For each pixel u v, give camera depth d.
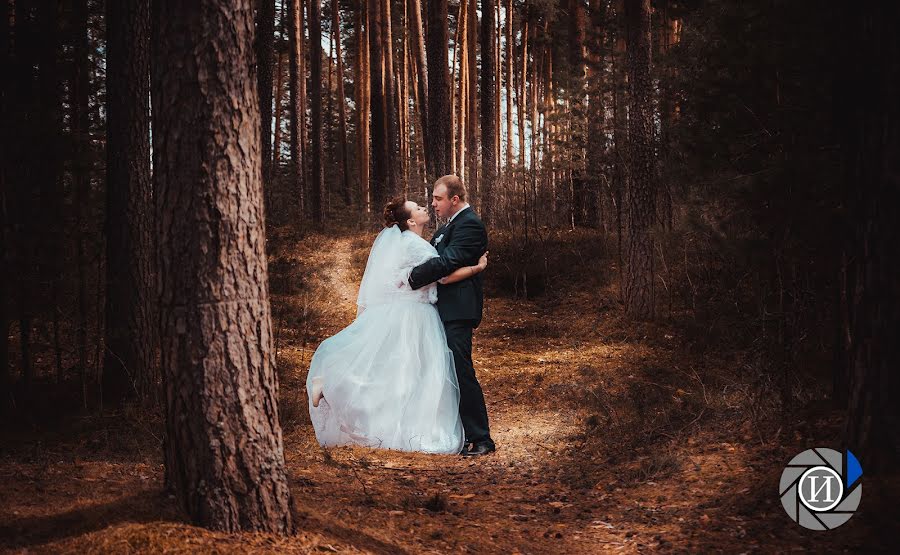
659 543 3.66
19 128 6.15
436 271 6.20
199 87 2.80
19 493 3.58
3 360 6.18
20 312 6.34
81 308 6.64
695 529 3.75
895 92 3.58
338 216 24.34
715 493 4.23
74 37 6.91
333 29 32.84
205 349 2.82
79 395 6.66
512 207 17.17
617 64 15.21
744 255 6.19
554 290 14.02
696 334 8.98
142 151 6.79
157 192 2.87
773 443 4.73
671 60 10.47
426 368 6.20
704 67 8.25
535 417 7.26
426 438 6.14
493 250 15.52
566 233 16.62
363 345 6.24
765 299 6.24
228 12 2.84
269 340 2.98
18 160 6.30
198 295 2.82
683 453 5.05
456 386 6.23
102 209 7.14
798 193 5.66
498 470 5.49
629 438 5.77
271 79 18.72
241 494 2.88
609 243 15.66
